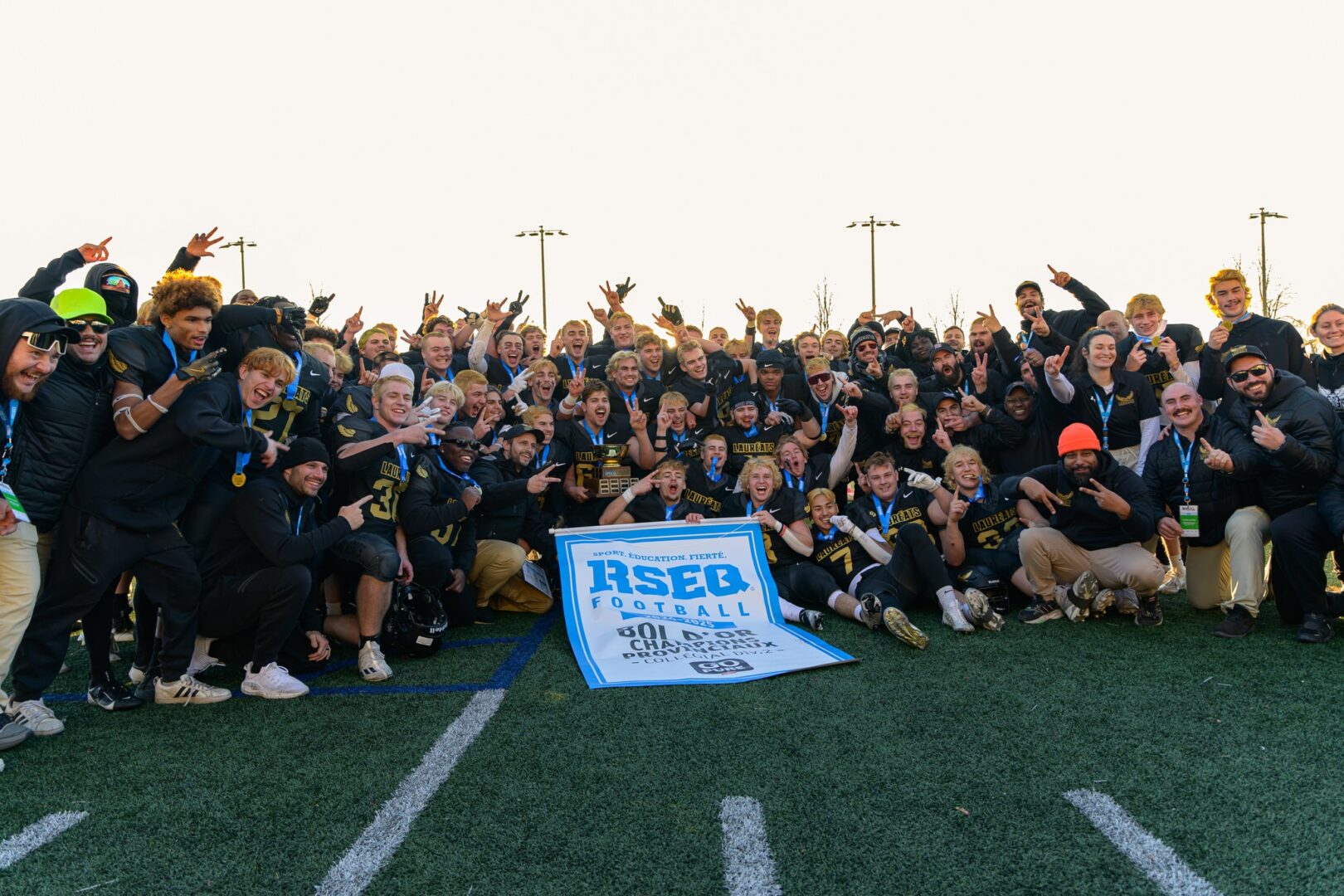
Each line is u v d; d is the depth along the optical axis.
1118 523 5.61
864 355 8.24
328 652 5.09
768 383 7.63
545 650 5.44
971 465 6.32
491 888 2.68
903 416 6.94
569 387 7.46
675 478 6.56
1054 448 7.01
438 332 7.72
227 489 4.72
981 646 5.24
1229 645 5.16
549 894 2.64
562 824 3.09
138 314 5.58
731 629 5.76
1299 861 2.74
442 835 3.02
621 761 3.63
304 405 5.23
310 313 6.97
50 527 4.01
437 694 4.57
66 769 3.63
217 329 4.80
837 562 6.19
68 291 3.90
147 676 4.63
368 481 5.49
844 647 5.31
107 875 2.79
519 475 6.70
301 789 3.41
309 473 4.72
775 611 5.97
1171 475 5.88
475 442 6.17
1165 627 5.59
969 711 4.14
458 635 5.93
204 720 4.22
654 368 7.99
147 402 3.98
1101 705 4.18
